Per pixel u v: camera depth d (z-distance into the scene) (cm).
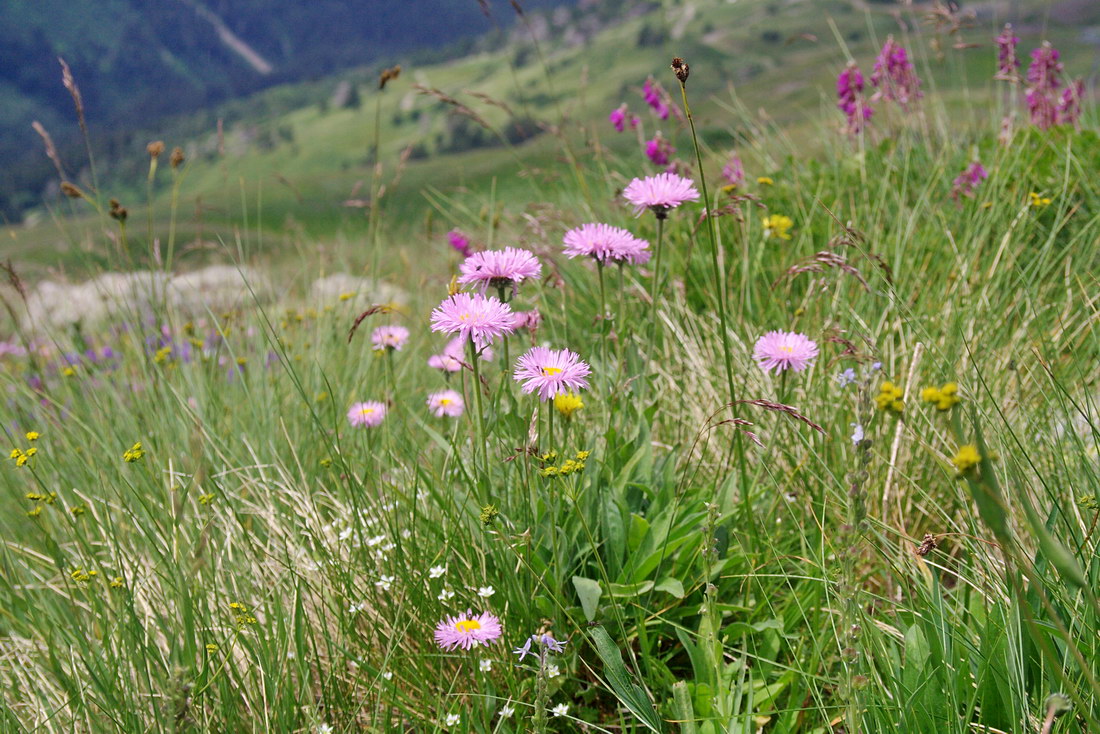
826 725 180
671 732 194
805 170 478
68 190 379
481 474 210
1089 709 154
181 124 16662
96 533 266
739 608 204
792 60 7169
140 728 178
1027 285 286
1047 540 105
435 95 399
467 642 186
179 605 207
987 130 493
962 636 174
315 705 201
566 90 8162
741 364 288
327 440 245
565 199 472
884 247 354
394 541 225
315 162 10050
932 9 462
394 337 309
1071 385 260
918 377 269
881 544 226
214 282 501
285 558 238
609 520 223
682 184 221
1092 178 388
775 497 248
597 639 185
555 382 192
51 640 210
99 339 436
